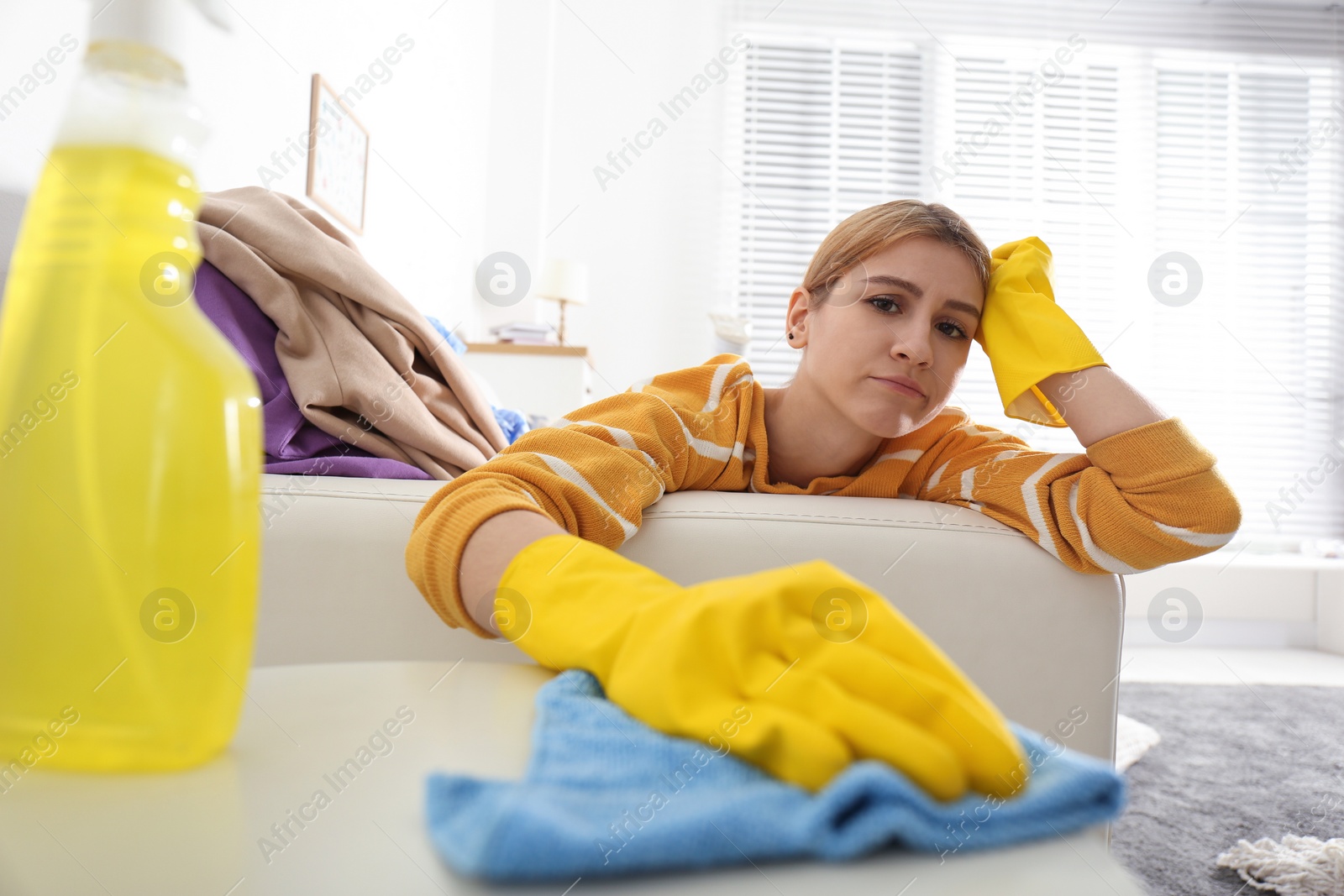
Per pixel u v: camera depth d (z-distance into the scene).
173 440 0.25
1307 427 3.47
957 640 0.65
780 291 3.58
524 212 3.46
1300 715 1.96
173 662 0.25
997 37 3.66
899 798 0.21
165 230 0.27
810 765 0.23
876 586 0.64
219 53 1.39
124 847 0.21
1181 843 1.09
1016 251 0.82
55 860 0.21
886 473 0.80
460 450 0.91
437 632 0.62
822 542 0.64
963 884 0.20
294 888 0.20
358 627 0.62
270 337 0.84
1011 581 0.65
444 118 2.84
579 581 0.37
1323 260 3.58
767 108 3.62
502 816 0.20
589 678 0.33
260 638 0.61
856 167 3.61
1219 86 3.67
